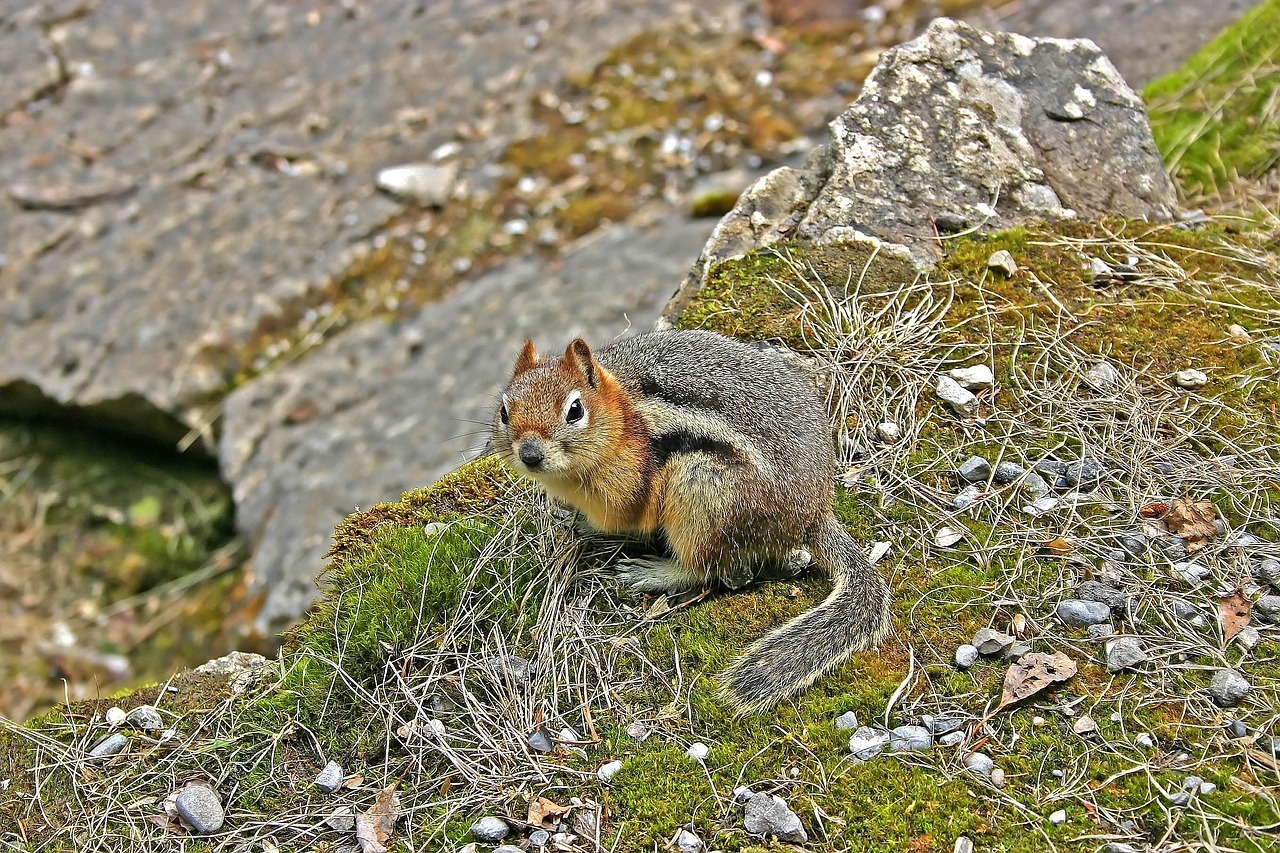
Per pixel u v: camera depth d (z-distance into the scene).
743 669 1.79
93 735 1.81
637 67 2.97
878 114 2.03
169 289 2.58
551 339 2.27
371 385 2.31
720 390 1.83
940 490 1.87
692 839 1.74
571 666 1.81
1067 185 2.02
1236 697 1.77
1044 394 1.90
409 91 2.98
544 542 1.85
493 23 3.15
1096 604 1.80
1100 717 1.77
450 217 2.63
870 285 1.96
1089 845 1.73
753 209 2.01
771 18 3.09
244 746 1.80
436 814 1.77
